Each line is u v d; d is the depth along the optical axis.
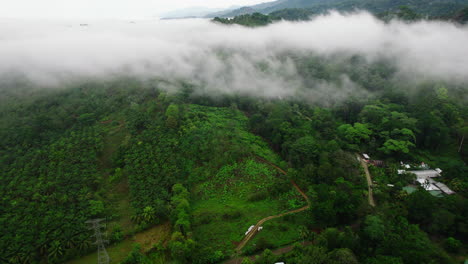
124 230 69.75
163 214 72.06
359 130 103.62
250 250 59.06
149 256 62.56
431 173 83.75
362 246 55.00
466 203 61.16
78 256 62.81
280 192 78.38
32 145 95.19
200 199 79.12
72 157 90.94
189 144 98.69
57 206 73.69
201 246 61.16
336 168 80.06
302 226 62.28
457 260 52.28
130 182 82.69
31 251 60.75
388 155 94.94
